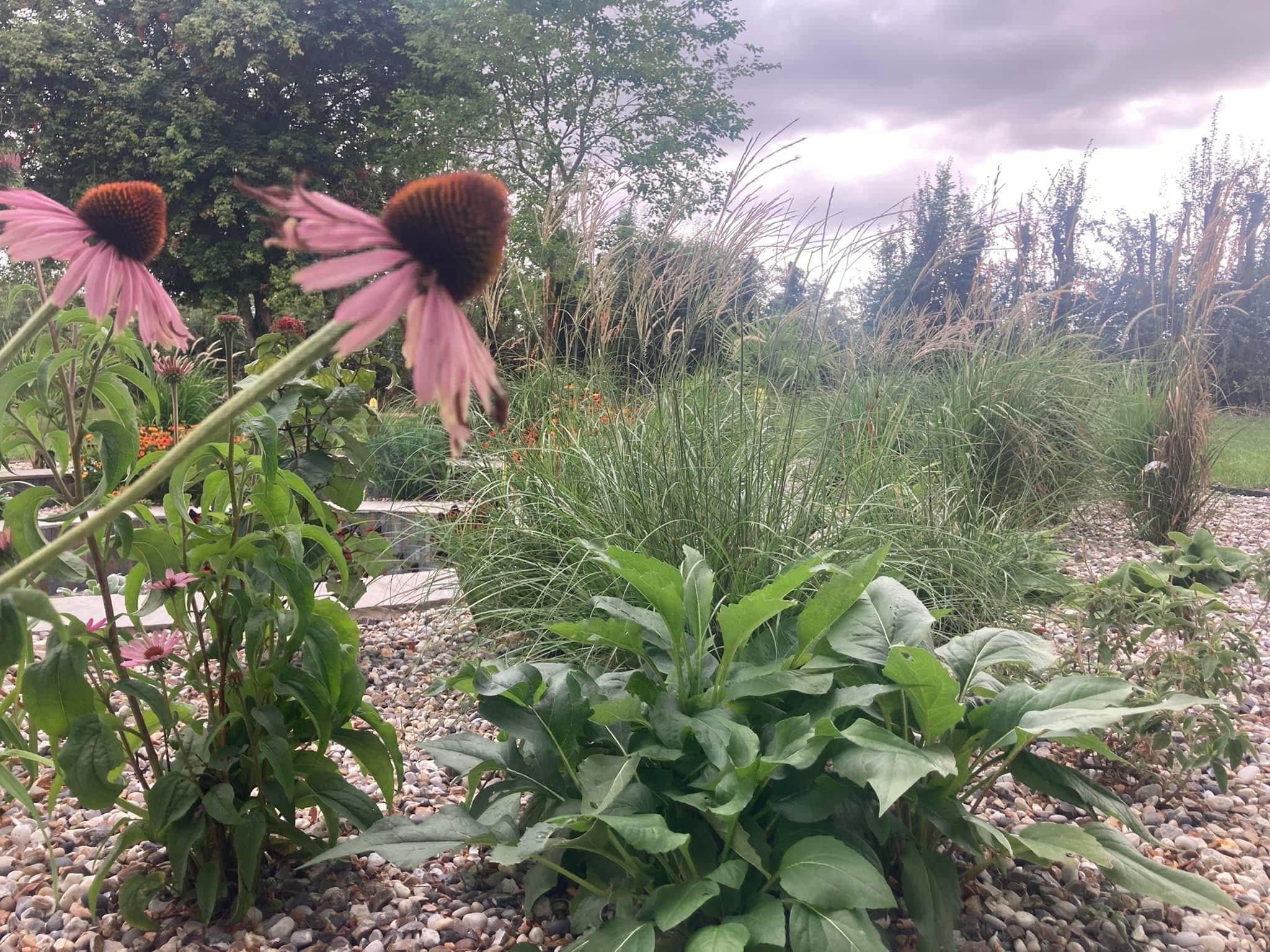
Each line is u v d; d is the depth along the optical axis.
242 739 2.01
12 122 18.25
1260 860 2.33
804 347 4.36
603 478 3.84
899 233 4.72
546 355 4.78
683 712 2.00
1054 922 2.01
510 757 1.97
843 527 3.65
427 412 6.29
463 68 18.67
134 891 1.86
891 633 2.10
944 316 6.65
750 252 4.16
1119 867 1.80
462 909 2.08
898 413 5.08
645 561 2.07
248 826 1.92
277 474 1.91
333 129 20.25
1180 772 2.68
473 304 5.20
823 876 1.55
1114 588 3.08
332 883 2.16
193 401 8.11
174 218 17.91
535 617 3.63
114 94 18.16
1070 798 1.94
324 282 0.88
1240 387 10.79
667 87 18.75
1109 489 6.23
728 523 3.39
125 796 2.53
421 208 0.92
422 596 4.28
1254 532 6.32
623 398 4.46
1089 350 7.30
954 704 1.82
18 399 1.63
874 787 1.58
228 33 17.97
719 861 1.83
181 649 2.17
